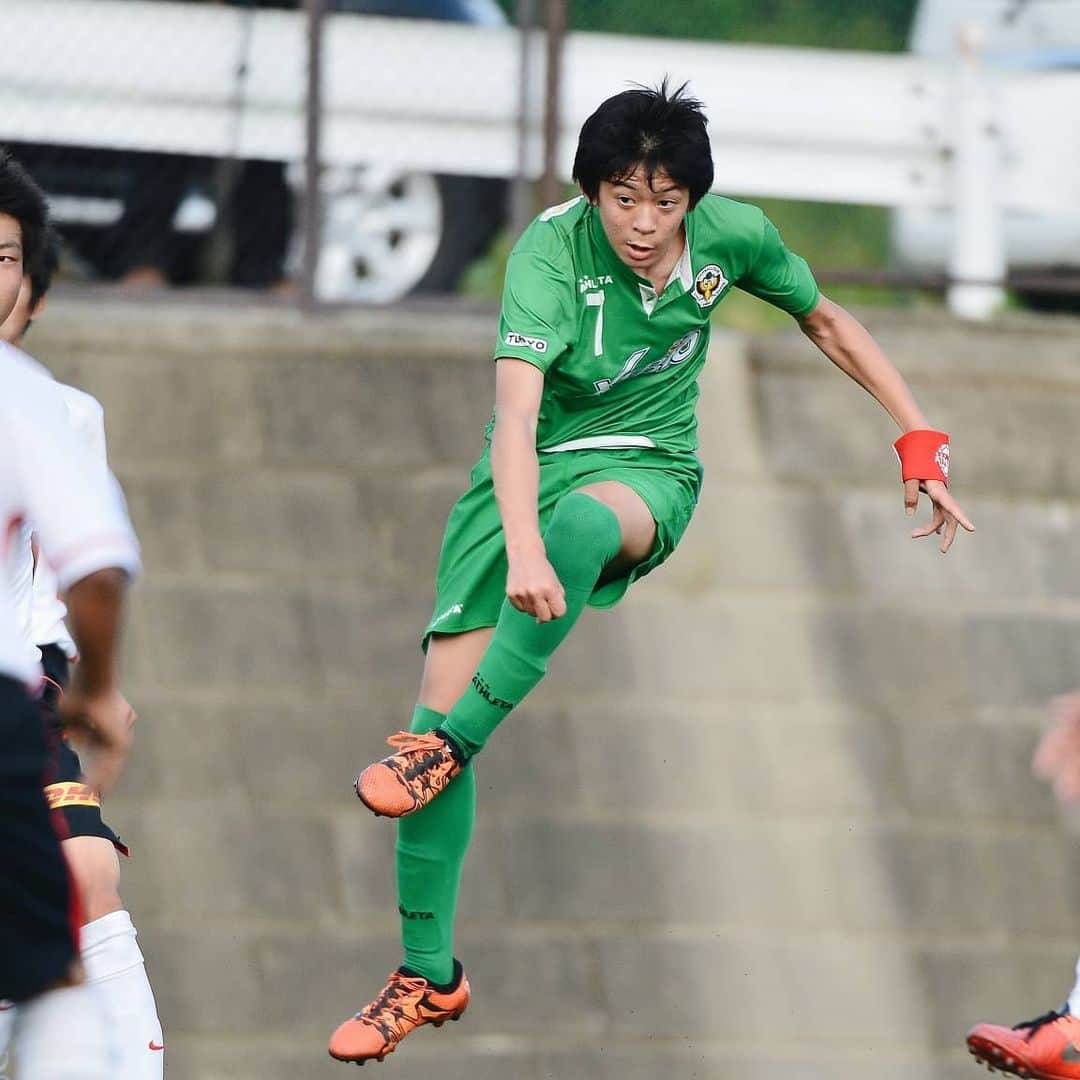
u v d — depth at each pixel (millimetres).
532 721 24594
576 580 13680
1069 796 25094
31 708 11055
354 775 24375
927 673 25422
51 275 15766
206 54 28031
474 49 28344
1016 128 29328
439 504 25719
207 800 24094
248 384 26047
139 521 25156
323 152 28047
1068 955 24578
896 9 31484
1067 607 26016
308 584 25109
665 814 24516
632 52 28484
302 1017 23562
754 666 25172
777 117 28969
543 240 13992
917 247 30359
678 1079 23703
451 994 15258
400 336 26547
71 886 11203
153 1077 14836
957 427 26828
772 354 26703
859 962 24281
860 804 24828
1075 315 31266
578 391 14305
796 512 25953
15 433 10766
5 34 27703
